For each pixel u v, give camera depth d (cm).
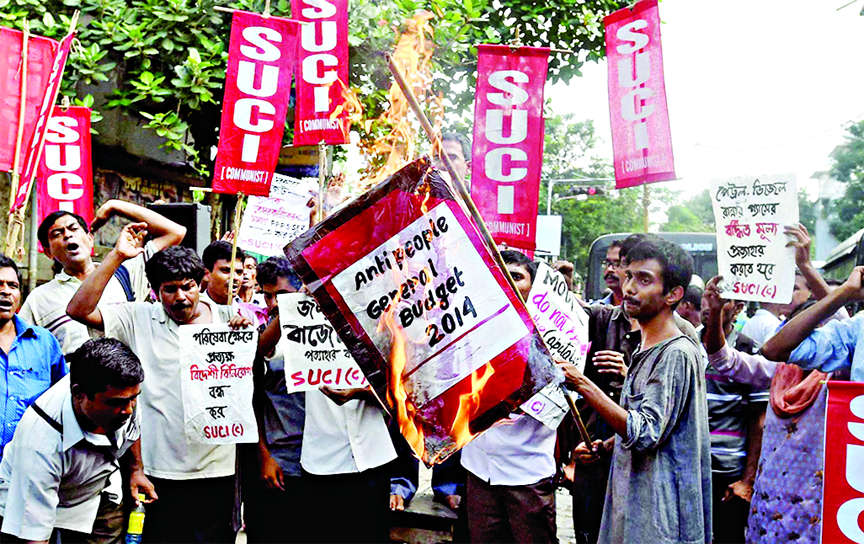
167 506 431
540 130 530
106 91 1005
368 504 455
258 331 459
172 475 430
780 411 385
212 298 521
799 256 425
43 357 422
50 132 626
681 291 345
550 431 438
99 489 376
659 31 510
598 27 1016
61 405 347
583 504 475
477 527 443
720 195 453
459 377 284
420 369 284
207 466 436
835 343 360
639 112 519
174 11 835
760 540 384
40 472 340
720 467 457
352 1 848
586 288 1239
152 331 439
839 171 2892
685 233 1164
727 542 459
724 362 422
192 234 720
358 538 453
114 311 436
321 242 287
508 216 527
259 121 521
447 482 550
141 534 415
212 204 1066
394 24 857
